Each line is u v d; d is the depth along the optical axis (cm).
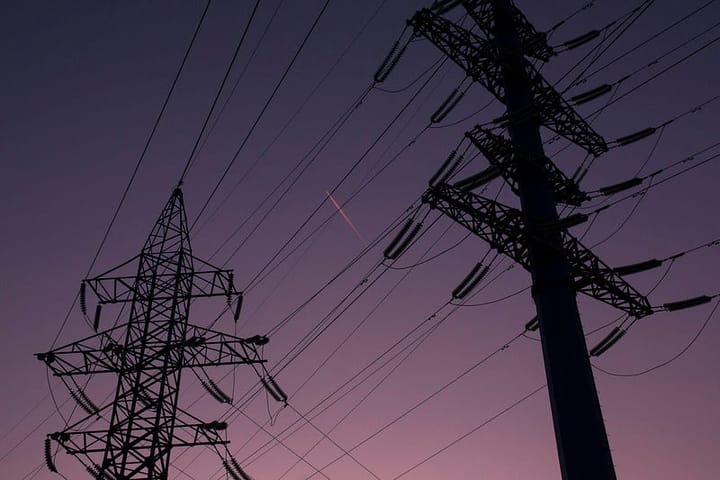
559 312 1962
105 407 2605
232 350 2762
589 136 2464
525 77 2453
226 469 2589
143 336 2762
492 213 2028
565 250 2052
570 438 1777
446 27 2344
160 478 2495
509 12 2647
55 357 2677
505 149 2156
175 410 2625
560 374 1869
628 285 2097
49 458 2503
